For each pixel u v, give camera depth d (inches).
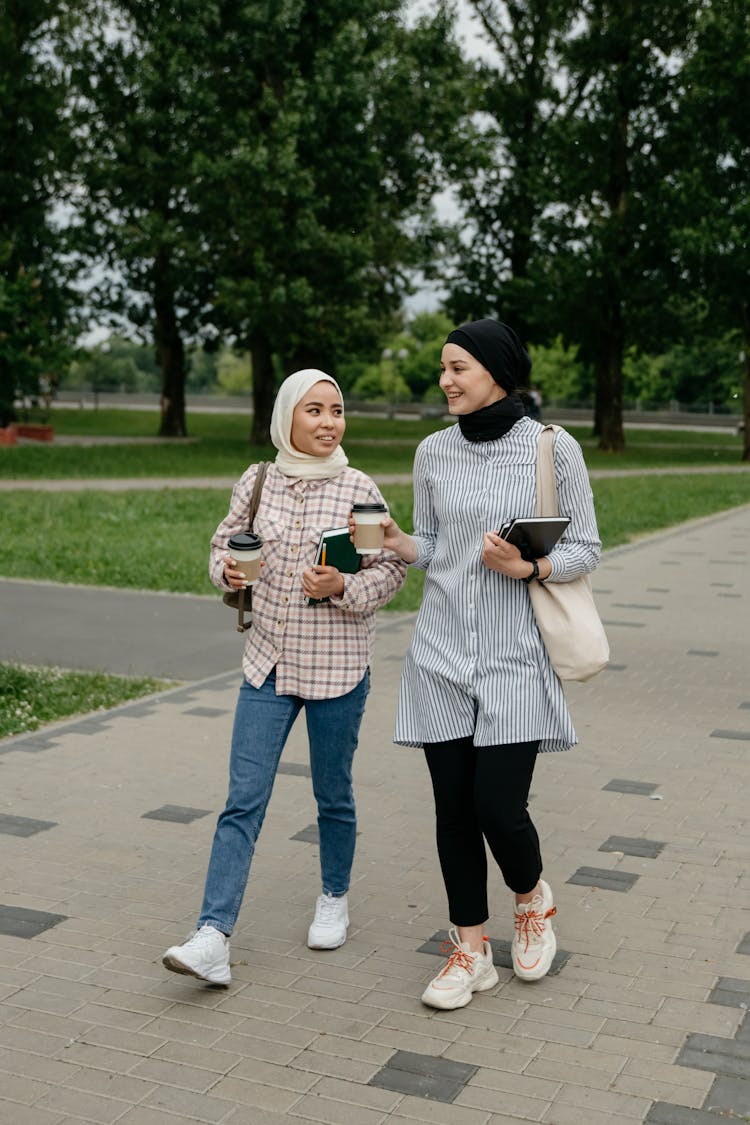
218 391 4308.6
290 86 1244.5
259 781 142.4
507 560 128.6
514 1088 118.0
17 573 479.8
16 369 1184.8
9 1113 112.9
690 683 305.0
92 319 1581.0
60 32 1382.9
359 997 137.8
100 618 388.2
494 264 1710.1
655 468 1382.9
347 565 138.0
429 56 1322.6
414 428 2180.1
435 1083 118.9
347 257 1243.8
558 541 134.0
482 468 135.6
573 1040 127.7
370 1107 114.6
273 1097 116.2
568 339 1653.5
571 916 161.3
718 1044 127.0
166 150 1389.0
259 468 146.3
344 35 1221.1
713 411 2731.3
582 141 1513.3
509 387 136.2
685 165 1488.7
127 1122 111.6
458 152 1355.8
